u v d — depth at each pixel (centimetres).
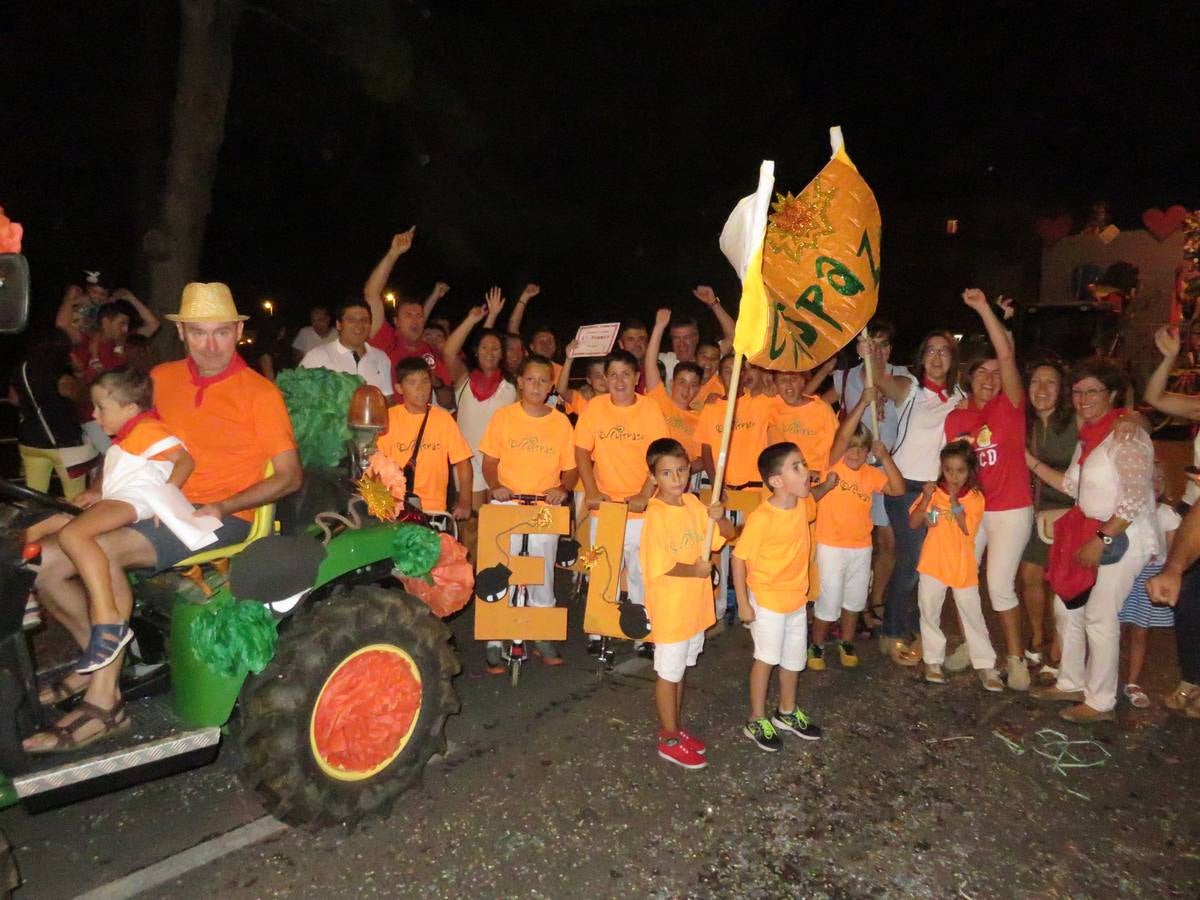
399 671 386
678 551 448
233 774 427
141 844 370
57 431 707
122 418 365
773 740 457
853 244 515
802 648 471
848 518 555
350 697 370
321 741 363
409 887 343
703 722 491
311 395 421
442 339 860
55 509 363
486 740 463
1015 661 538
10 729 312
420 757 396
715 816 395
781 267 507
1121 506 468
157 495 351
